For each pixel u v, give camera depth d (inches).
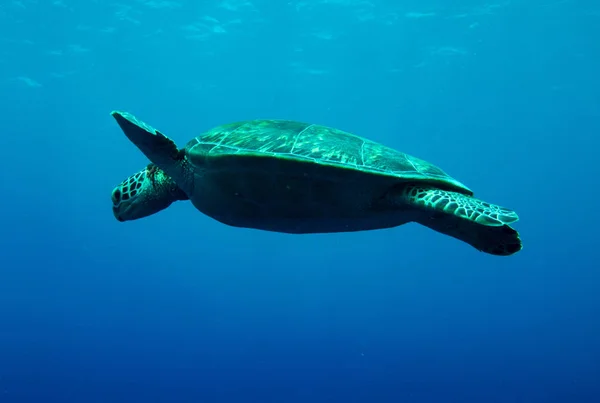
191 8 1139.9
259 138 178.2
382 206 176.9
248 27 1242.0
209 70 1476.4
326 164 158.6
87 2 1082.7
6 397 1460.4
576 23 1218.0
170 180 227.1
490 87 1596.9
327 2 1130.7
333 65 1465.3
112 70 1412.4
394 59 1419.8
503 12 1173.1
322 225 186.5
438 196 162.1
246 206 182.4
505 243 172.7
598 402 1321.4
